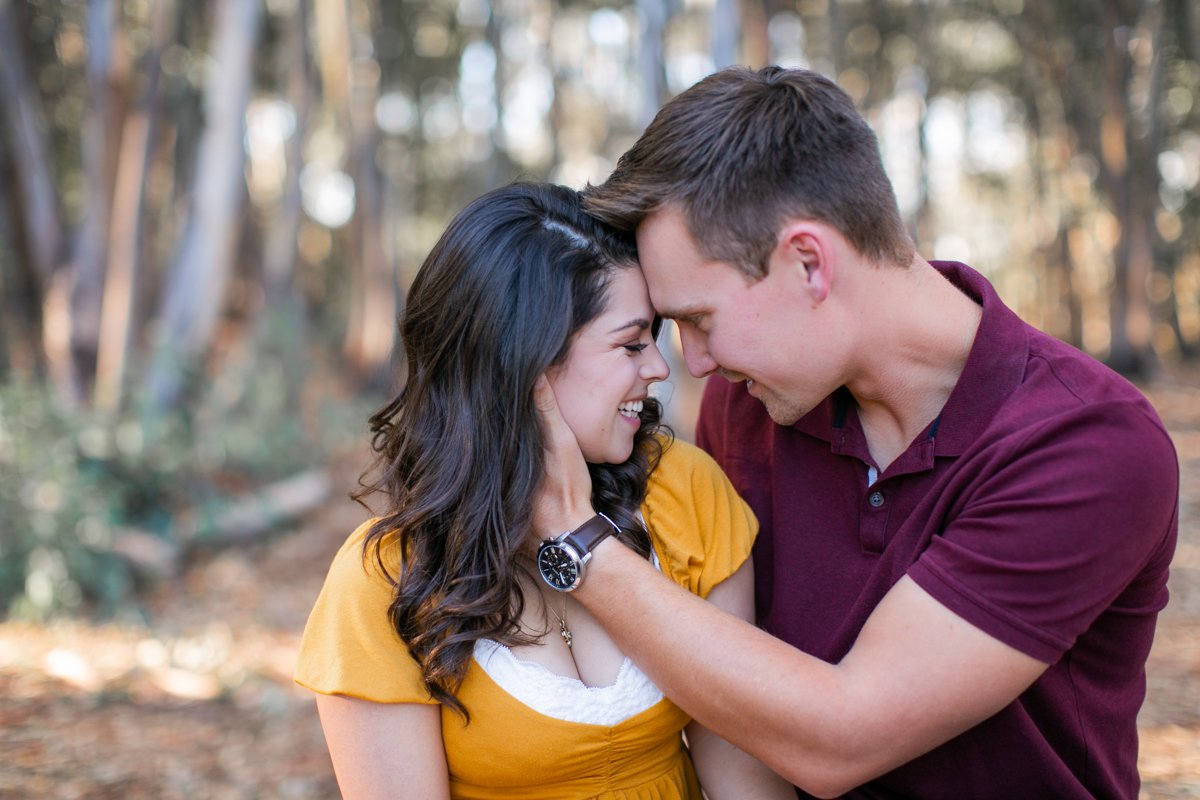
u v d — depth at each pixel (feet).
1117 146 59.72
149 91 25.63
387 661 4.20
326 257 76.33
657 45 32.07
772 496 5.26
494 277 4.34
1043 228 78.74
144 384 23.27
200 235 24.79
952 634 3.79
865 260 4.22
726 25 28.32
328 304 75.05
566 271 4.35
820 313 4.28
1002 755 4.33
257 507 23.62
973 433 4.24
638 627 4.14
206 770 12.02
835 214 4.11
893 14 65.41
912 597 3.89
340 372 51.34
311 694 14.99
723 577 4.87
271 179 74.90
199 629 17.70
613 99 72.43
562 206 4.57
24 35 29.12
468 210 4.52
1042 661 3.81
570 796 4.50
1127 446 3.82
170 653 16.39
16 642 16.48
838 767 3.89
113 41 25.11
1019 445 3.96
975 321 4.50
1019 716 4.23
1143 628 4.42
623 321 4.50
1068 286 75.66
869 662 3.90
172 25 26.27
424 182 75.92
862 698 3.83
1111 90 58.95
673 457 5.08
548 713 4.30
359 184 50.26
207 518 21.44
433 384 4.58
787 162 4.09
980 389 4.25
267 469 26.37
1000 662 3.78
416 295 4.63
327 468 29.60
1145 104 62.23
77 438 19.98
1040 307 85.66
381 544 4.42
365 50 50.60
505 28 65.51
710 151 4.17
